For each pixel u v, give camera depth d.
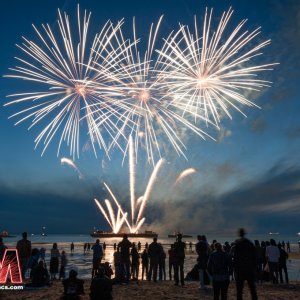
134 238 153.50
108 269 15.84
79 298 10.55
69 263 39.62
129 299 11.99
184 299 11.99
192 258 51.56
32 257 16.78
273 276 16.09
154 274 17.08
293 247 95.69
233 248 10.25
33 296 12.65
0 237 15.71
